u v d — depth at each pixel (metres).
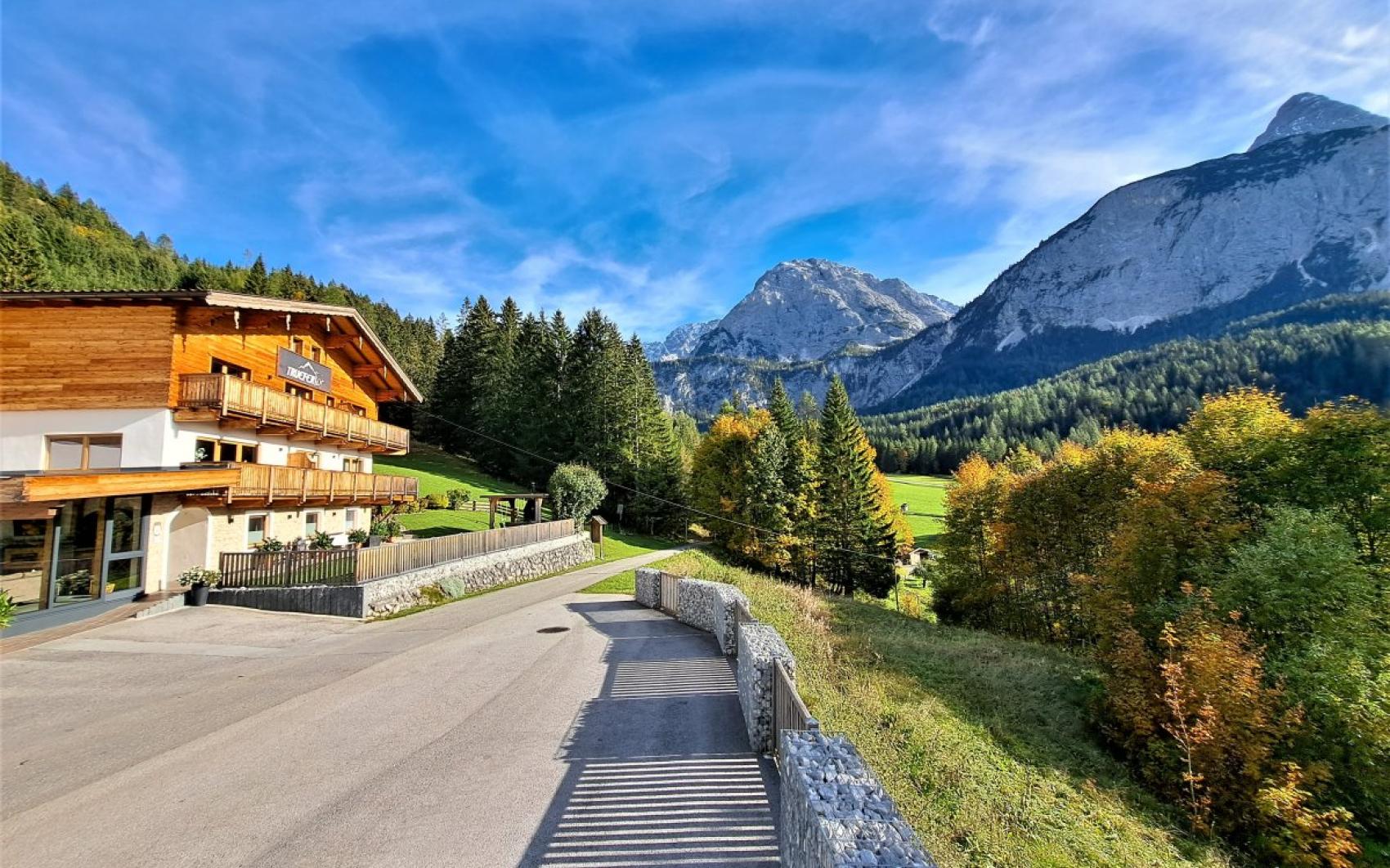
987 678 21.44
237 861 6.80
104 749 9.85
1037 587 37.72
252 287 88.56
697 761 9.25
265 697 12.33
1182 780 15.07
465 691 12.74
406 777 8.76
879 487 59.50
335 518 30.92
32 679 13.52
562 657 15.45
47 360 20.52
